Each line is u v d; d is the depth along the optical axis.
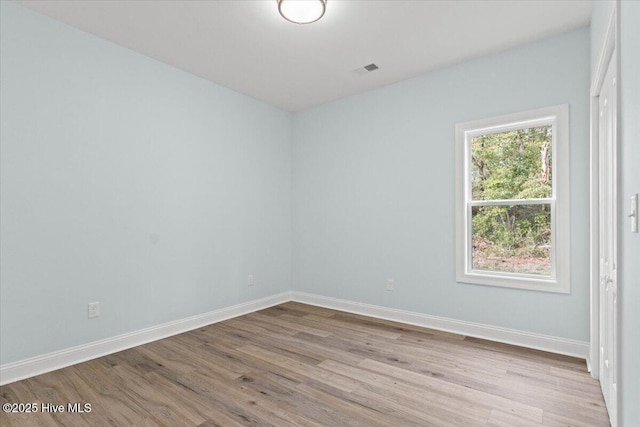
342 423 1.91
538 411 2.01
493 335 3.16
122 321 3.01
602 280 2.21
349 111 4.20
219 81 3.78
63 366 2.63
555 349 2.86
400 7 2.47
